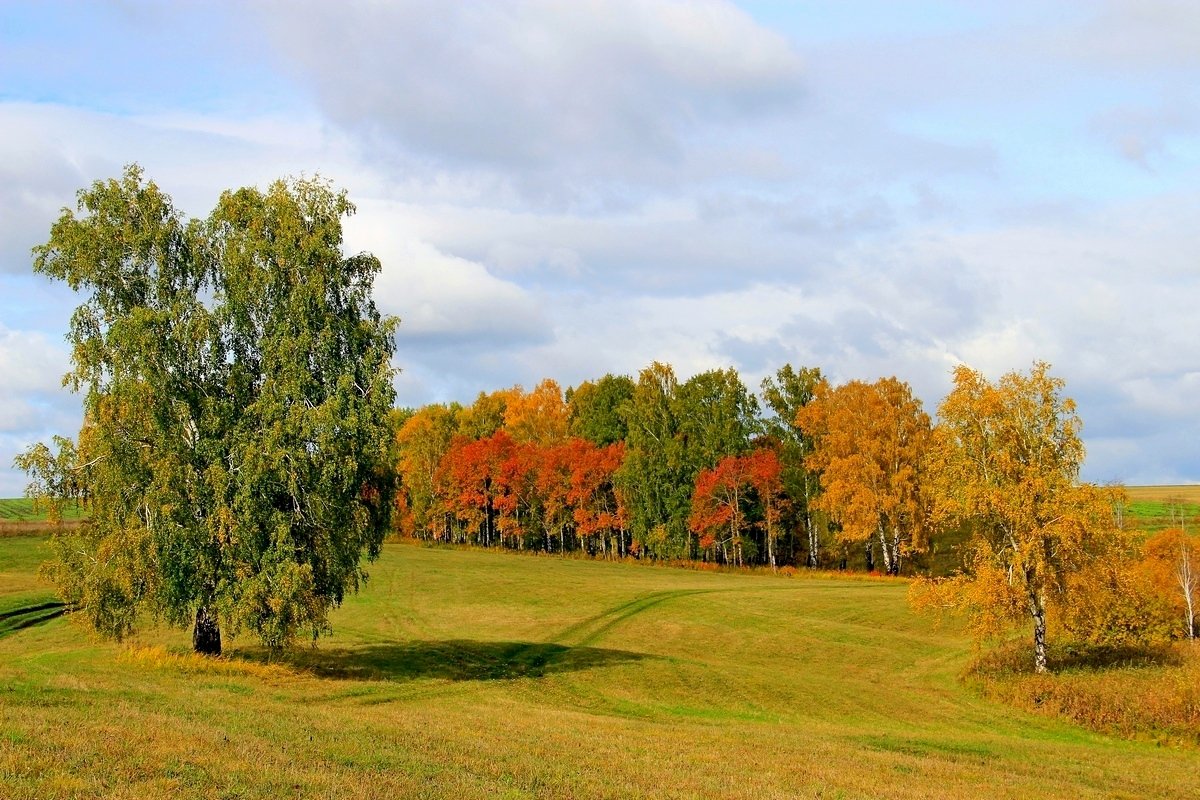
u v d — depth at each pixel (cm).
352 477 3938
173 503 3716
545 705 3628
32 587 6575
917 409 9181
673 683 4266
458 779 1856
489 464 11894
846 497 9056
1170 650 5041
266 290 4078
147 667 3694
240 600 3750
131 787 1541
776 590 7769
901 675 5009
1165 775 2897
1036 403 4828
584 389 13162
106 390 3838
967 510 4822
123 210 4047
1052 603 4784
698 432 10788
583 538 11775
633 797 1862
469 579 8456
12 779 1508
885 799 2062
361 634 5644
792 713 3812
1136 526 4928
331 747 2069
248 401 4050
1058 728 3828
